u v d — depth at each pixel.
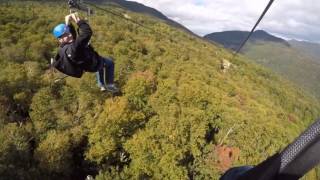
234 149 68.50
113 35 100.19
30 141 56.47
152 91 74.06
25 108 62.50
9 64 66.31
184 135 62.84
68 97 63.59
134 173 57.31
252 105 94.31
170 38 166.25
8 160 48.03
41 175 52.34
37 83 63.62
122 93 71.25
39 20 91.06
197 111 67.81
